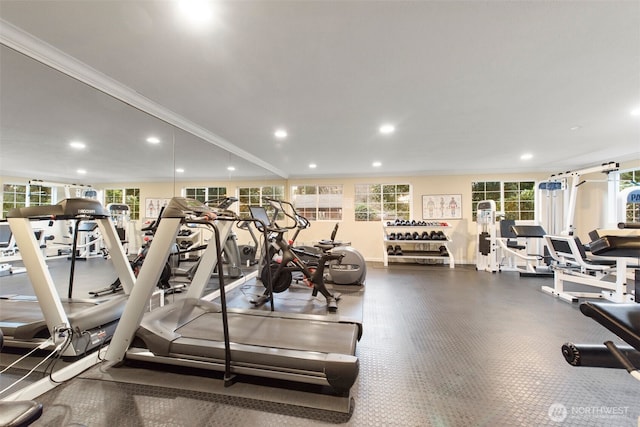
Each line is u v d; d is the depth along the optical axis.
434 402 1.65
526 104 2.76
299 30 1.67
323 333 2.11
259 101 2.71
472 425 1.46
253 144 4.34
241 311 2.55
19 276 2.92
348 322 2.33
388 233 7.12
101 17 1.55
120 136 3.30
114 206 3.79
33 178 2.84
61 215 2.14
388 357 2.18
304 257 4.64
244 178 5.68
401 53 1.92
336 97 2.62
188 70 2.14
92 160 3.48
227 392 1.73
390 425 1.47
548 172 6.50
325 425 1.47
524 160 5.57
